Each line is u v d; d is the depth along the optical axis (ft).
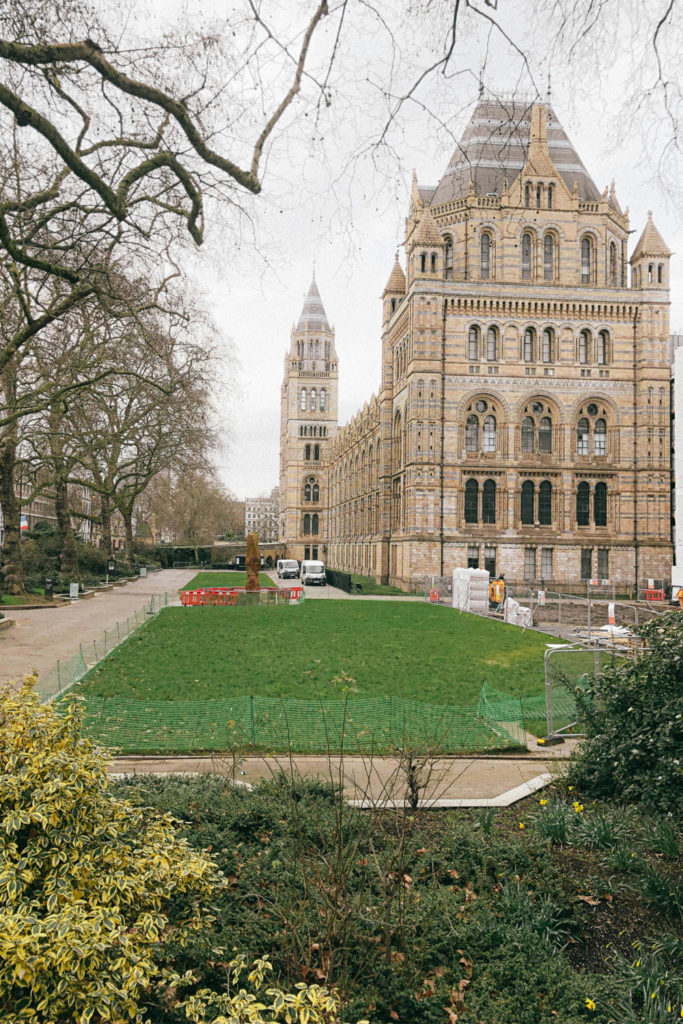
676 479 160.25
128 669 63.77
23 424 126.93
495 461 179.32
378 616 121.08
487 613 132.16
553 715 48.08
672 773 30.12
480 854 25.73
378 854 24.75
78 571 167.73
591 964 20.61
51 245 33.55
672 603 147.23
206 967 18.57
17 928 14.05
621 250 200.75
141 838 19.74
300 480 424.05
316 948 19.66
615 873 25.41
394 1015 17.97
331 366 433.48
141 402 154.30
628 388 183.42
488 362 179.63
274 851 24.84
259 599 144.66
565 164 204.03
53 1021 14.33
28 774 17.57
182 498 339.57
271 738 41.60
